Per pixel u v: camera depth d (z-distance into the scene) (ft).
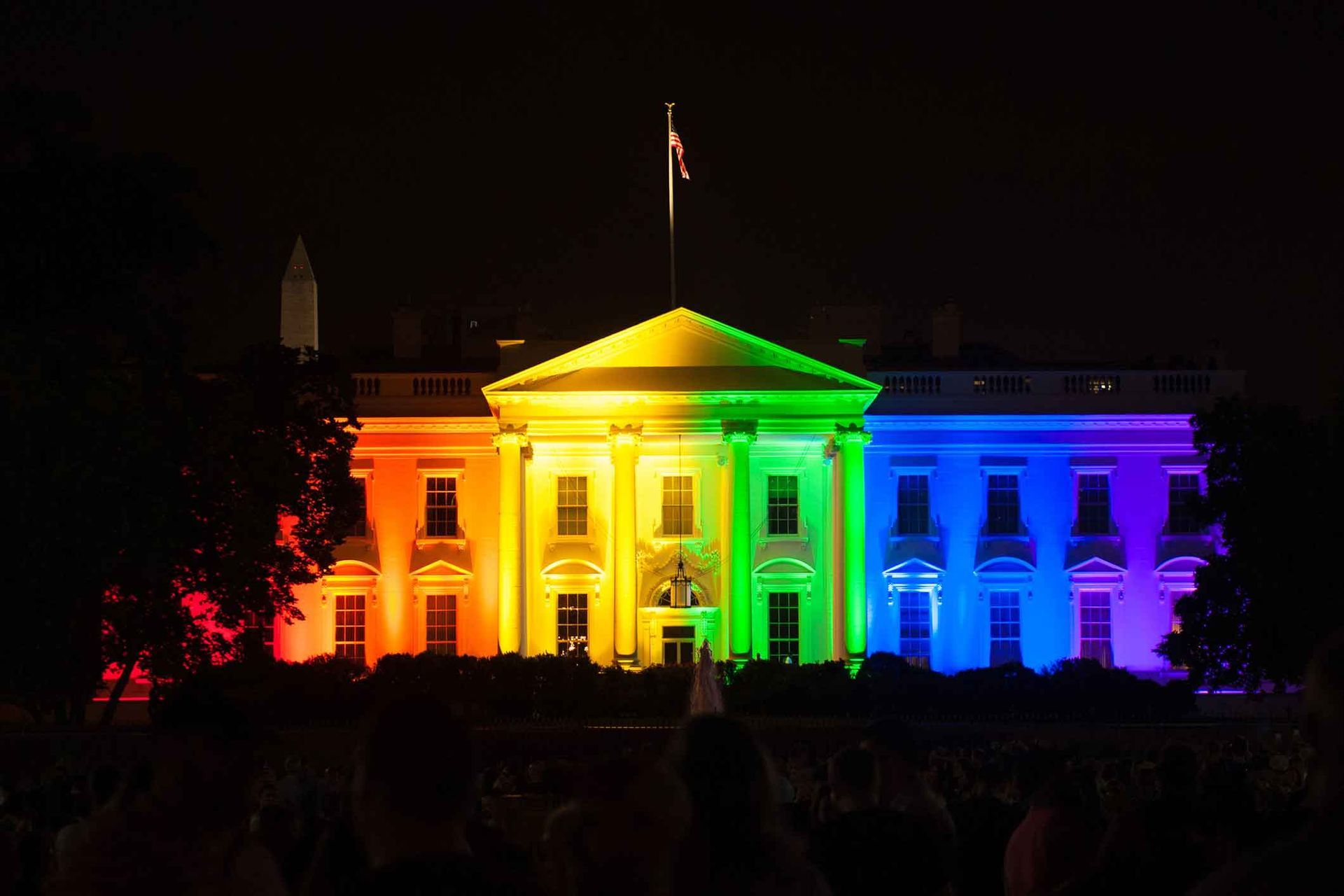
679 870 37.42
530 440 308.40
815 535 314.76
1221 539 325.83
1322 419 245.86
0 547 195.52
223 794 38.63
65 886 38.09
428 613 321.32
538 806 84.94
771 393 305.12
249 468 252.83
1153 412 326.44
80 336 207.62
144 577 217.97
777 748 215.92
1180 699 260.62
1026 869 54.24
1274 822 56.34
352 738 225.76
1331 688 26.58
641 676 265.75
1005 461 326.44
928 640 323.57
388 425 323.37
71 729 221.87
